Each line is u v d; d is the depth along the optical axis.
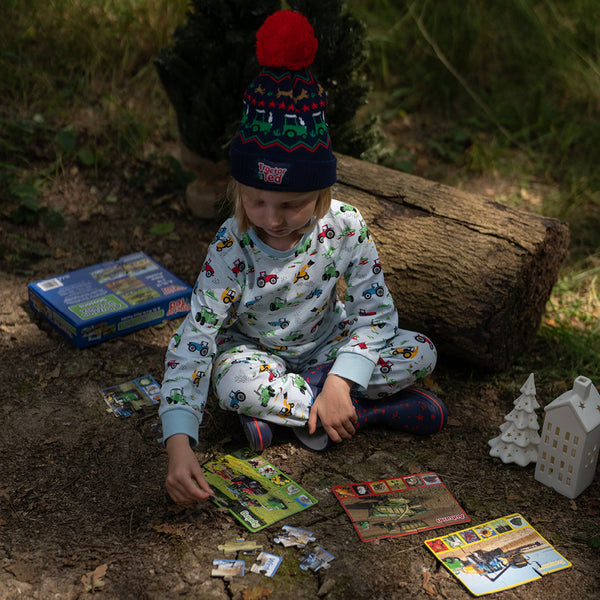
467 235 2.69
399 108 4.91
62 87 4.39
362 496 2.20
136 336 2.93
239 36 3.26
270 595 1.85
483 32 5.41
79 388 2.62
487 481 2.31
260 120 1.83
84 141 4.07
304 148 1.83
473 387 2.78
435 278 2.65
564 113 4.93
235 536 2.04
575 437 2.17
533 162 4.50
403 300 2.70
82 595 1.83
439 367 2.88
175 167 3.72
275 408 2.27
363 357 2.28
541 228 2.73
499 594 1.90
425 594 1.89
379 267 2.34
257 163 1.84
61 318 2.83
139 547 1.98
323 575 1.92
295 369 2.50
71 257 3.37
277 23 1.79
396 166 4.15
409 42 5.34
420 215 2.77
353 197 2.83
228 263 2.15
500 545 2.04
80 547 1.97
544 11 5.84
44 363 2.73
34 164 3.90
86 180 3.86
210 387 2.67
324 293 2.30
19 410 2.49
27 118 4.07
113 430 2.44
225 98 3.34
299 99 1.83
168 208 3.78
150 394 2.62
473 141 4.55
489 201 2.85
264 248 2.13
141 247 3.49
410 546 2.04
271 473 2.27
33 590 1.84
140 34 4.83
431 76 5.07
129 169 3.97
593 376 2.86
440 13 5.41
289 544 2.00
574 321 3.23
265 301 2.24
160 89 4.55
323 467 2.33
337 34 3.23
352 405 2.29
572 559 2.02
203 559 1.95
